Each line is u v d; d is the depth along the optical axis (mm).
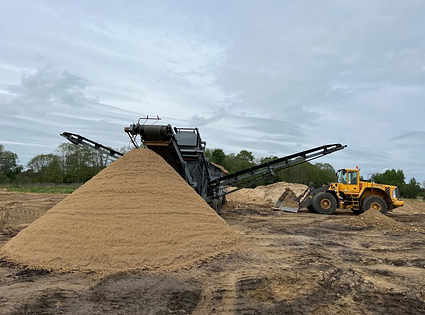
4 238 8562
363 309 4098
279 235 9367
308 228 10969
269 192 31078
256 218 13836
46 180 44656
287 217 14359
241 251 6754
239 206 21016
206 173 13688
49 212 6723
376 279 5332
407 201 27906
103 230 5941
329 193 16562
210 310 3980
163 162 8023
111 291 4516
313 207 16297
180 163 11391
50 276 5082
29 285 4699
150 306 4059
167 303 4156
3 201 15883
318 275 5312
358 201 16109
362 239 9148
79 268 5371
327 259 6531
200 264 5781
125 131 9680
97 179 7246
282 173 52531
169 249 5902
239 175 14586
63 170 45406
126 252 5652
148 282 4887
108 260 5512
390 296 4543
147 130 9578
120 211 6324
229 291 4574
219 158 51188
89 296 4332
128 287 4672
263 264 5953
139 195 6746
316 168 60625
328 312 3982
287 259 6402
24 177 46969
